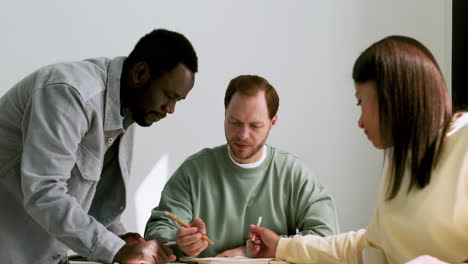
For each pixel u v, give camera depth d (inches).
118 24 116.3
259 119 68.8
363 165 125.9
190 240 62.9
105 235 55.3
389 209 48.8
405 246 48.3
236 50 121.8
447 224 44.0
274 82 123.3
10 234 58.6
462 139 43.3
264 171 74.4
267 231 65.7
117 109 59.1
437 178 43.9
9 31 111.0
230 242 73.8
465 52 119.8
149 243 56.8
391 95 43.3
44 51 112.7
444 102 43.8
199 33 120.2
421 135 43.3
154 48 58.3
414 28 126.4
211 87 120.7
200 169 75.0
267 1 123.3
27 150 54.4
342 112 125.6
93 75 58.3
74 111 55.0
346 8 125.9
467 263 41.8
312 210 73.7
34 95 55.4
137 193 117.3
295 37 124.3
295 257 60.0
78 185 59.2
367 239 55.1
